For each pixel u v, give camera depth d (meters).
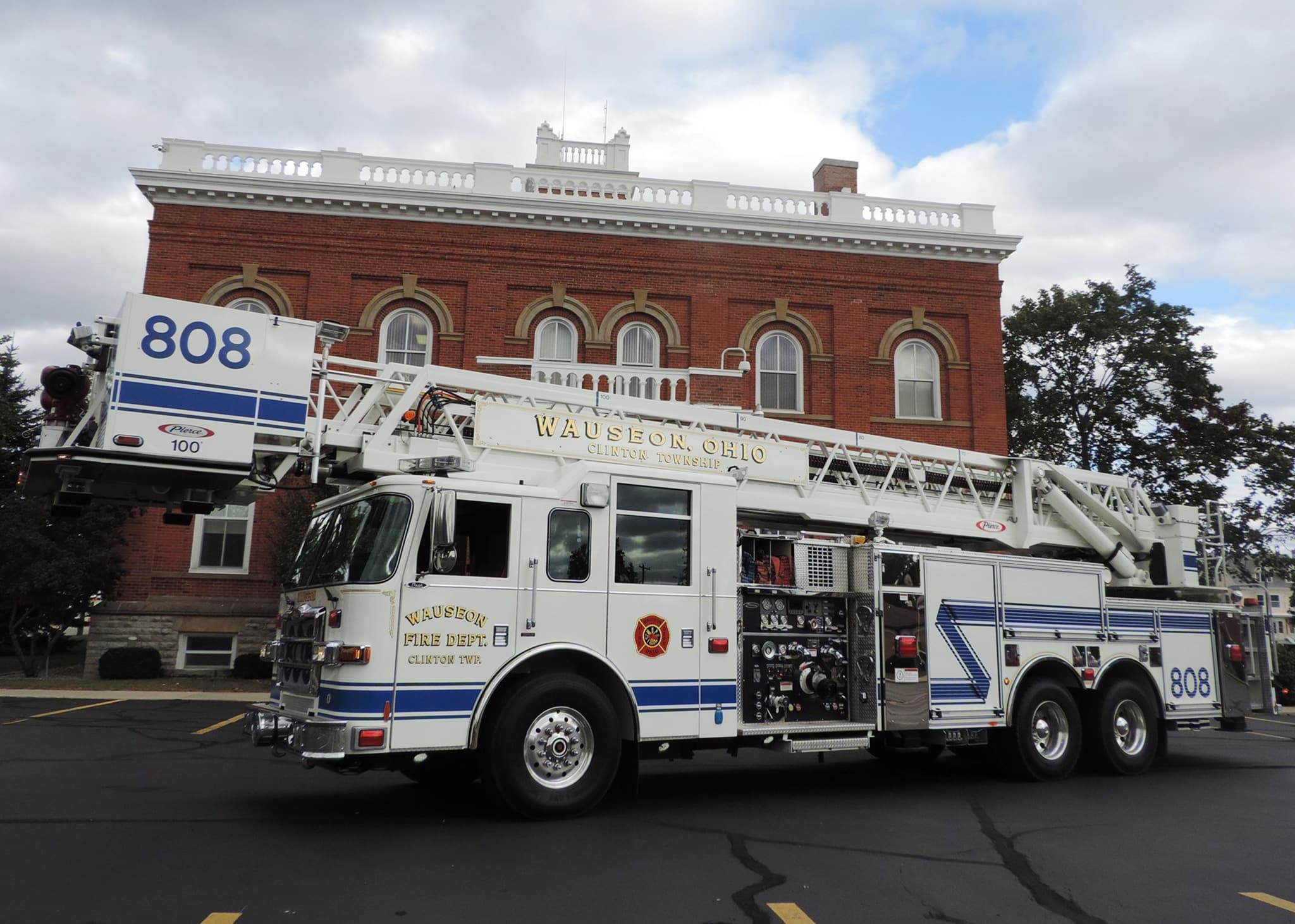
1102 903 5.51
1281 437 29.05
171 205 20.55
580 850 6.34
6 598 20.20
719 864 6.11
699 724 7.79
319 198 20.86
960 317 23.56
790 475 10.12
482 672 6.95
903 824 7.54
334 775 9.29
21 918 4.76
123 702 15.86
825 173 25.36
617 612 7.58
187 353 7.49
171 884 5.38
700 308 22.28
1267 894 5.73
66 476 7.38
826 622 8.88
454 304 21.41
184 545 19.98
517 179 22.12
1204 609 11.70
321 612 6.90
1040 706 9.91
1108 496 12.70
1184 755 12.95
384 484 7.13
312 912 4.95
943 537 11.36
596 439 8.95
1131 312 30.69
